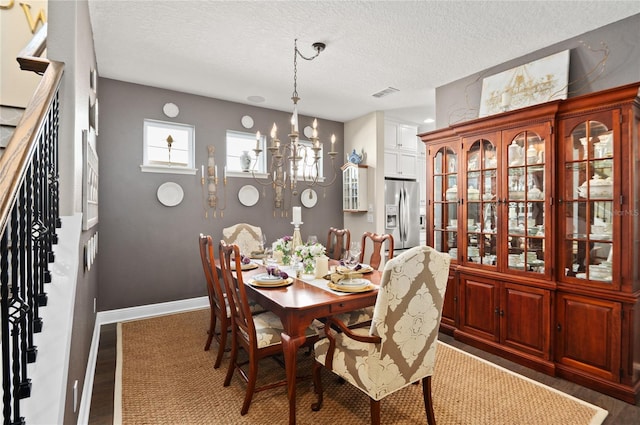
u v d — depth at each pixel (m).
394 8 2.34
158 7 2.31
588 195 2.35
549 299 2.50
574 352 2.39
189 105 4.05
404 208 5.16
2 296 0.91
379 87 3.87
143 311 3.77
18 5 2.46
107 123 3.58
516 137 2.73
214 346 2.98
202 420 1.95
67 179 1.69
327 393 2.24
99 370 2.54
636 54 2.39
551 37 2.73
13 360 0.96
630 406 2.09
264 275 2.50
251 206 4.51
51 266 1.40
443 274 1.77
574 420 1.94
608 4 2.28
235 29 2.61
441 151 3.38
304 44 2.86
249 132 4.50
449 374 2.49
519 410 2.04
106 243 3.58
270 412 2.03
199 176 4.12
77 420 1.75
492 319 2.86
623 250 2.18
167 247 3.92
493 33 2.67
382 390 1.64
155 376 2.45
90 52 2.43
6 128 1.88
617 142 2.20
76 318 1.65
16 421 0.97
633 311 2.14
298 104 4.48
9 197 0.84
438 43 2.83
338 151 5.37
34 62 1.53
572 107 2.40
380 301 1.58
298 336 1.89
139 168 3.75
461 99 3.61
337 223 5.35
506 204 2.79
